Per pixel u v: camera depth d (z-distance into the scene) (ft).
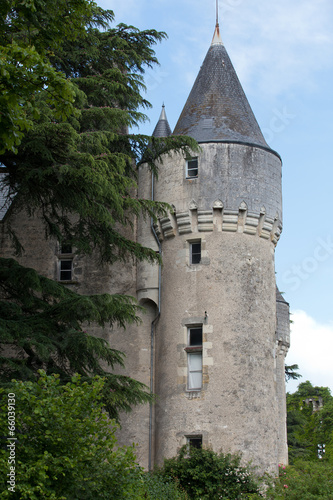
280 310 89.45
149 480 54.49
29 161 50.52
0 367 47.75
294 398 159.63
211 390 65.00
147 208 58.49
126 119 58.29
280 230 72.69
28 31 40.78
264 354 67.56
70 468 36.47
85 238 56.44
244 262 68.64
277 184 72.59
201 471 60.03
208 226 68.90
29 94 37.32
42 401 36.81
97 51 66.39
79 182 50.16
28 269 49.39
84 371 52.24
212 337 66.33
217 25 80.59
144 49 71.31
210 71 76.95
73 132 48.26
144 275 72.79
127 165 64.80
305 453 123.75
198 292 67.82
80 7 39.86
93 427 37.88
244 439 63.77
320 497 53.88
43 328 48.96
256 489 59.52
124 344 72.64
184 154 70.38
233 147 70.38
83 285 76.18
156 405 68.74
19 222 79.56
